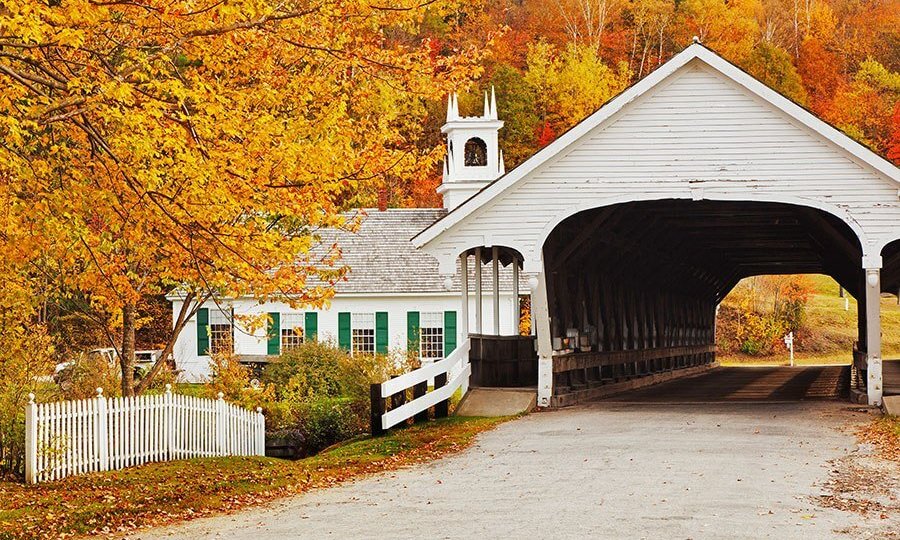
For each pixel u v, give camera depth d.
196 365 39.12
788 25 91.50
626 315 29.77
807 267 47.84
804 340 67.00
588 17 84.00
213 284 14.60
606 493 12.57
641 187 21.00
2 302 16.23
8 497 13.96
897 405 20.50
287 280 14.27
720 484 12.99
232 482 15.43
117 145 12.42
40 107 11.98
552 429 19.09
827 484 12.97
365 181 15.19
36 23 10.77
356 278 39.62
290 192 13.98
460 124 42.72
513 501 12.34
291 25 14.09
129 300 18.75
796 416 20.31
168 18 12.42
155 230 13.40
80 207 12.97
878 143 78.44
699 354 43.28
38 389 19.38
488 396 22.33
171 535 11.44
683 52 20.53
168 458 18.12
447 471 15.25
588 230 22.69
